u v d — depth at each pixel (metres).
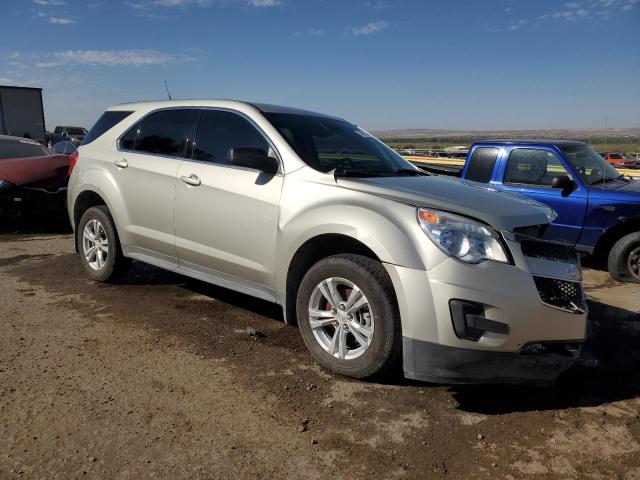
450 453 2.83
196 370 3.64
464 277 3.11
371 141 4.93
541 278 3.26
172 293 5.34
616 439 3.04
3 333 4.14
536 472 2.71
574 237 6.94
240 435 2.91
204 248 4.45
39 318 4.51
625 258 6.62
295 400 3.29
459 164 10.16
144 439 2.82
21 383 3.36
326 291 3.65
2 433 2.82
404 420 3.13
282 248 3.86
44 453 2.67
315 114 4.92
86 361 3.71
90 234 5.59
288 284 3.92
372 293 3.36
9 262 6.49
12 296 5.10
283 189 3.93
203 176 4.43
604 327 5.00
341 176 3.79
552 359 3.29
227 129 4.52
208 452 2.74
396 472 2.66
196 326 4.46
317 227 3.61
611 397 3.55
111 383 3.41
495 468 2.72
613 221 6.64
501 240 3.22
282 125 4.34
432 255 3.17
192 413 3.10
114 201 5.16
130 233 5.08
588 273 7.15
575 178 6.92
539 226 3.54
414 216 3.32
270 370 3.69
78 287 5.46
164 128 5.00
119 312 4.73
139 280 5.75
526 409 3.34
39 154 9.94
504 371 3.20
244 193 4.12
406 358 3.22
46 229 8.97
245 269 4.17
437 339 3.13
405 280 3.18
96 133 5.66
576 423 3.19
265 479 2.56
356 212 3.47
